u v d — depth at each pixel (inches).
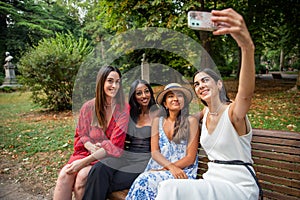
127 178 81.7
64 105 316.2
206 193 63.2
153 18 288.4
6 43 922.1
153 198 72.9
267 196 75.9
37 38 988.6
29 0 1030.4
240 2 418.0
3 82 701.3
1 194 120.7
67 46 320.8
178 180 65.7
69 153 168.1
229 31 45.6
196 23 47.3
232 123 66.3
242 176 66.1
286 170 72.9
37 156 166.6
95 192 77.2
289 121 202.5
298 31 503.8
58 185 81.7
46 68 291.4
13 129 238.2
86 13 870.4
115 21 332.2
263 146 76.4
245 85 56.4
